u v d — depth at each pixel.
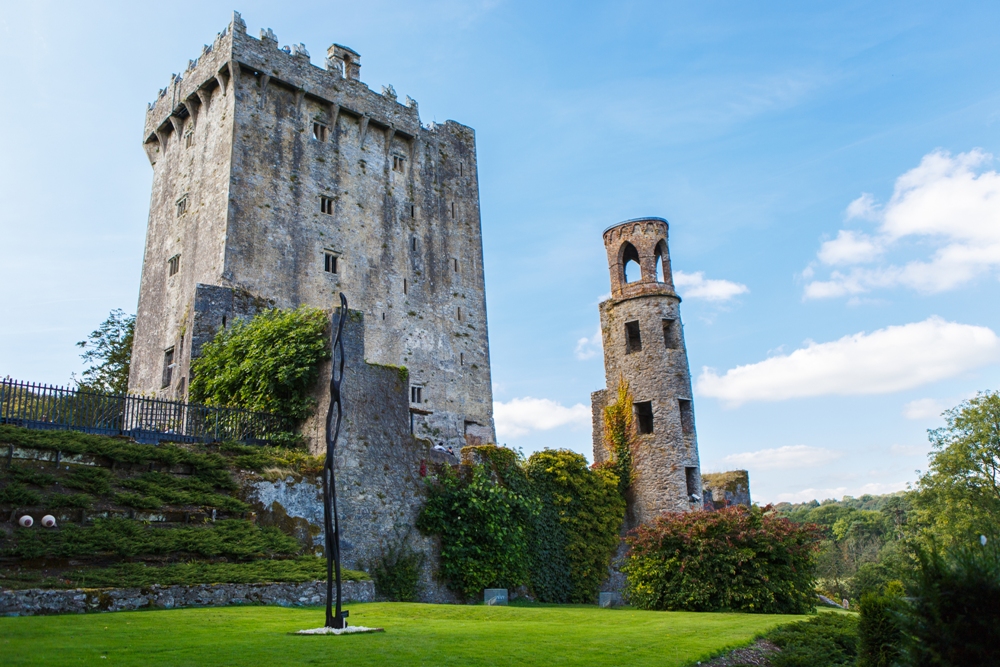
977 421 49.25
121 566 16.83
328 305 40.91
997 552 11.12
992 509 46.09
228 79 40.56
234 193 38.34
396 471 26.03
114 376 48.09
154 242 43.53
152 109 46.06
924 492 50.50
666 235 41.78
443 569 26.09
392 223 45.75
